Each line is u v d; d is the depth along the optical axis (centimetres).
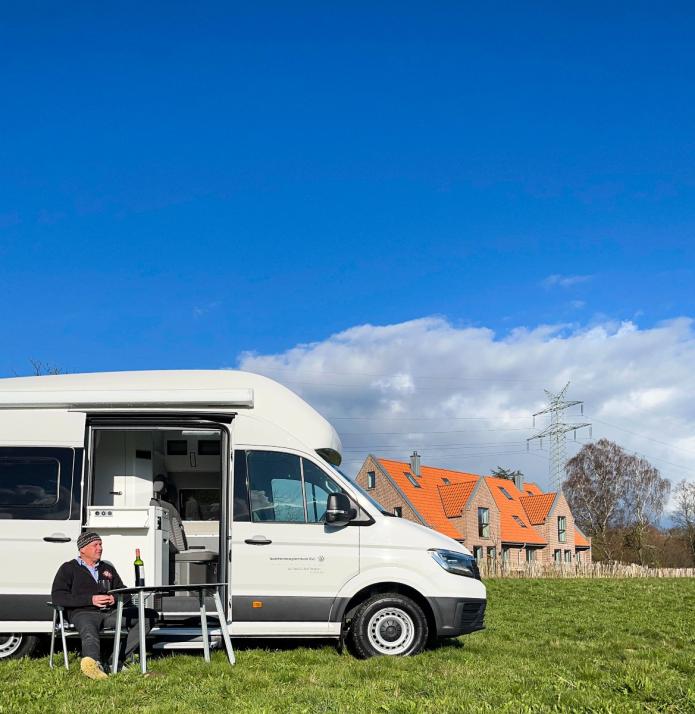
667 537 8406
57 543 946
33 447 973
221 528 969
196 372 1032
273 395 1015
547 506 6588
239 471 978
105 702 679
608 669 870
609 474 8869
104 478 1064
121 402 980
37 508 958
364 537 967
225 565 959
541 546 6328
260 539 955
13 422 980
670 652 1055
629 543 8488
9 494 961
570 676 800
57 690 729
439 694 706
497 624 1384
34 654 964
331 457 1077
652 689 686
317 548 959
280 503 975
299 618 948
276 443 994
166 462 1180
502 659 955
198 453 1184
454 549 991
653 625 1418
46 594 935
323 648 1002
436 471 6188
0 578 938
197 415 994
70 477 967
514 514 6397
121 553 959
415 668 845
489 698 680
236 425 994
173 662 873
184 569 1109
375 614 950
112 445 1075
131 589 823
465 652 991
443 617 954
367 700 675
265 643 1048
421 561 963
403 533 976
